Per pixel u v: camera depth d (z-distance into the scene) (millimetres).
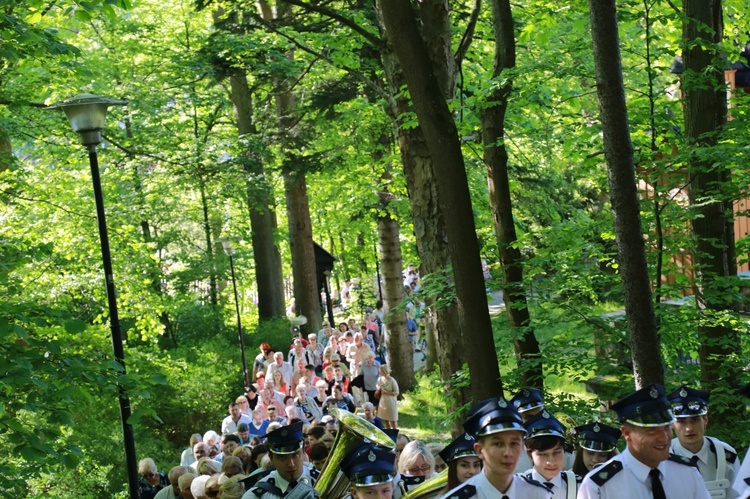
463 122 13102
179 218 31031
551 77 11734
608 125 8250
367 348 21781
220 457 12922
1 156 15797
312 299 30297
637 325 8344
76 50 11148
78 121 10984
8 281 11602
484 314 9898
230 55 23062
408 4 9453
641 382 8359
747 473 5277
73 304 19594
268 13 26781
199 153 23547
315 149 25172
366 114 22094
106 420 16391
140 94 23188
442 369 13258
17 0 10500
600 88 8250
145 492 11539
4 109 16859
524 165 21062
